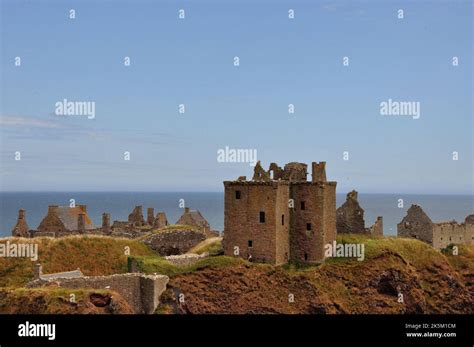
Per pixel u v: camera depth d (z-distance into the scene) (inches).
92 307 2524.6
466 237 4626.0
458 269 4128.9
